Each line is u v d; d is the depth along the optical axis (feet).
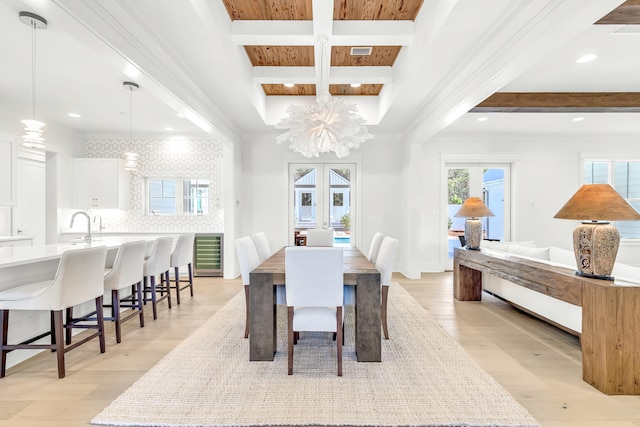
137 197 19.99
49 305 7.29
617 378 6.60
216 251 19.13
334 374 7.43
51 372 7.61
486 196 21.13
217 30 9.10
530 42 7.57
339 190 20.51
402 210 19.86
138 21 8.10
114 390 6.82
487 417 5.84
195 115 12.60
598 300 6.78
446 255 20.59
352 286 9.23
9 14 8.14
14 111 15.38
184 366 7.80
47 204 17.56
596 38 9.41
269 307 8.16
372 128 19.13
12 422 5.74
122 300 11.46
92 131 19.38
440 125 14.29
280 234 20.33
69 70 11.37
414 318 11.38
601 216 7.14
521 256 11.34
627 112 15.10
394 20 10.16
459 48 9.47
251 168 20.30
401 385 6.93
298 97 17.61
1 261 6.93
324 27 9.33
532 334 9.99
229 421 5.74
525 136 20.47
